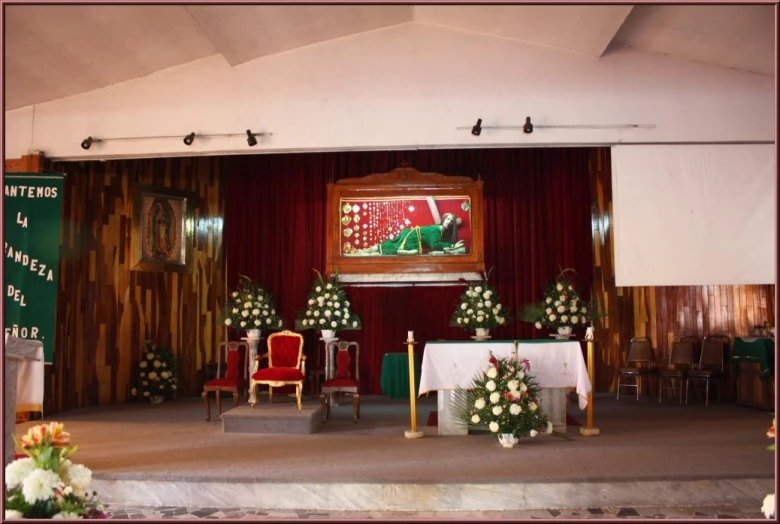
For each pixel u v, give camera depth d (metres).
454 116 7.49
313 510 4.68
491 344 6.46
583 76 7.48
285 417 6.72
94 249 8.93
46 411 7.91
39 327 7.05
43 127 7.70
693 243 7.35
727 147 7.43
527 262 9.83
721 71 7.44
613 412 7.96
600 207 9.86
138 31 6.74
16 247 7.10
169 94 7.67
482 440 6.24
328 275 9.47
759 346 7.83
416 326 9.90
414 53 7.57
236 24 6.75
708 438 6.11
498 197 9.97
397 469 5.01
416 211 9.60
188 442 6.21
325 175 10.12
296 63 7.61
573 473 4.78
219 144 7.60
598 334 9.77
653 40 7.23
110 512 4.61
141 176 9.53
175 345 9.78
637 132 7.41
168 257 9.74
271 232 10.12
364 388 9.91
